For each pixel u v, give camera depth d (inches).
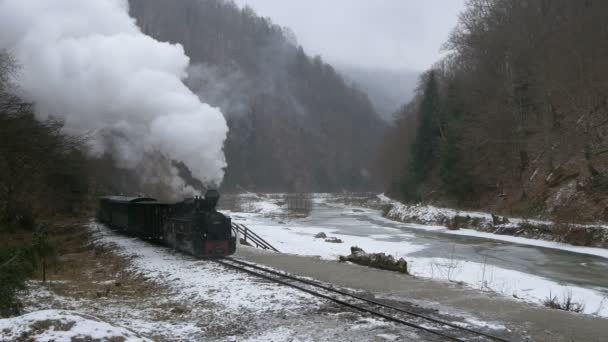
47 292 531.5
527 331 386.3
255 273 604.1
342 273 638.5
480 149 1907.0
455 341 352.2
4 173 1069.8
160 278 613.0
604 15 1567.4
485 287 652.1
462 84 2122.3
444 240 1305.4
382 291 533.6
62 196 1478.8
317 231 1520.7
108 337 263.4
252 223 1740.9
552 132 1625.2
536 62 1648.6
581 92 1487.5
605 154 1374.3
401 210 2122.3
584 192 1286.9
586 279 773.3
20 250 399.9
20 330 260.8
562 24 1695.4
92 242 1048.2
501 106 1769.2
